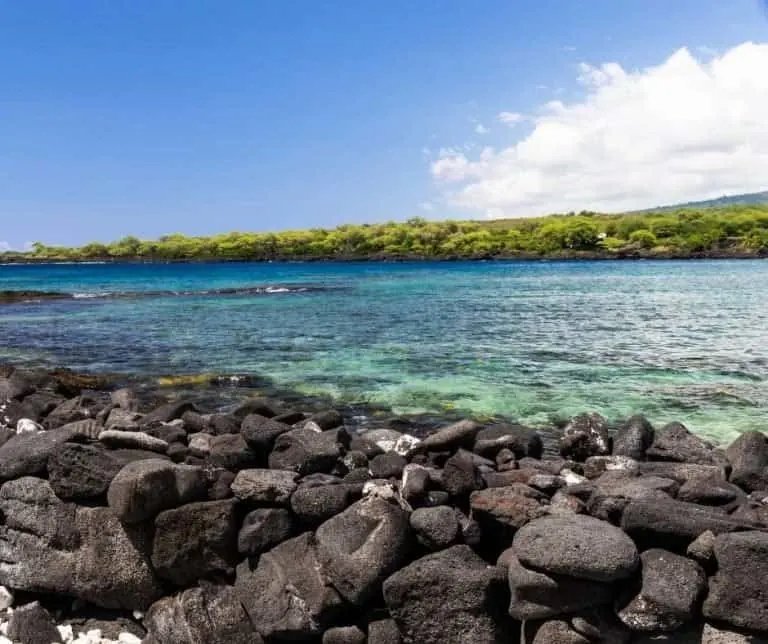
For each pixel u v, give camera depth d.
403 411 11.38
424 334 21.92
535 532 3.85
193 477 4.77
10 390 10.77
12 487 5.13
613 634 3.71
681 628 3.71
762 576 3.49
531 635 3.81
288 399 12.48
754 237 130.12
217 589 4.63
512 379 14.05
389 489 4.47
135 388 13.75
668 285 49.53
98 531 4.82
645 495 4.46
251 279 73.56
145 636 4.73
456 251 156.25
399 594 4.04
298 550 4.52
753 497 5.07
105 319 28.83
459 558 4.15
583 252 144.38
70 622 4.94
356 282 62.53
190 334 22.91
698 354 17.16
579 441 7.24
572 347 18.62
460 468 4.63
